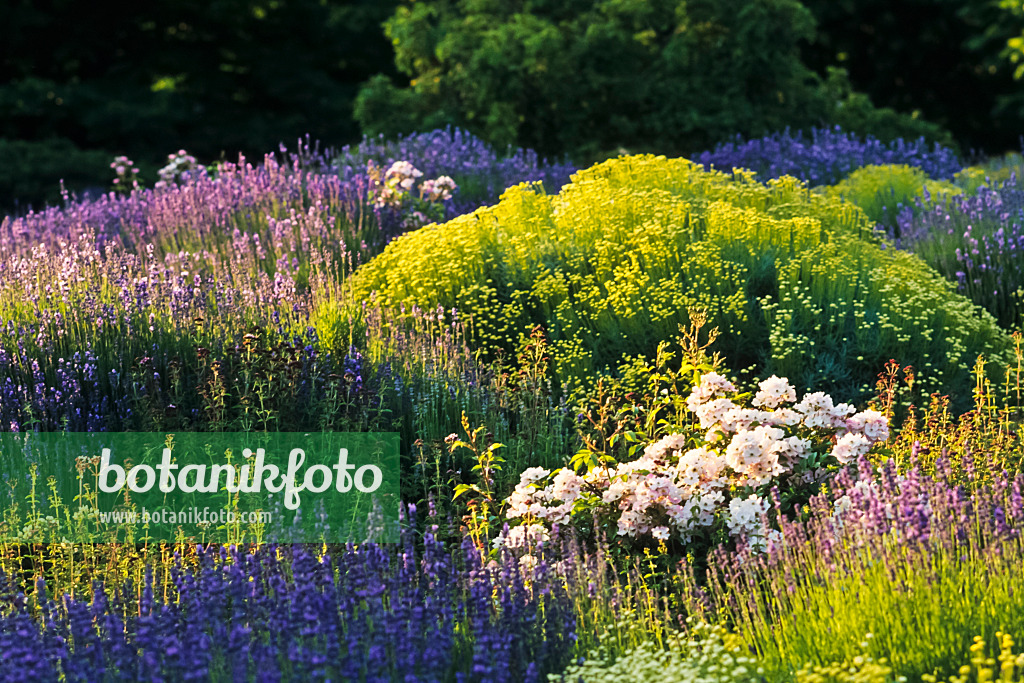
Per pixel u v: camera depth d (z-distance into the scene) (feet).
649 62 54.85
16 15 75.25
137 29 82.43
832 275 25.31
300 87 82.94
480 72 52.16
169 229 31.04
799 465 16.62
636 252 26.35
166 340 20.66
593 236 27.53
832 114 56.29
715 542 15.42
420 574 13.44
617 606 13.60
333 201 33.24
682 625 13.19
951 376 23.39
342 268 28.40
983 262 28.78
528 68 51.80
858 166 44.09
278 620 11.94
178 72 82.99
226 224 32.14
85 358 19.79
